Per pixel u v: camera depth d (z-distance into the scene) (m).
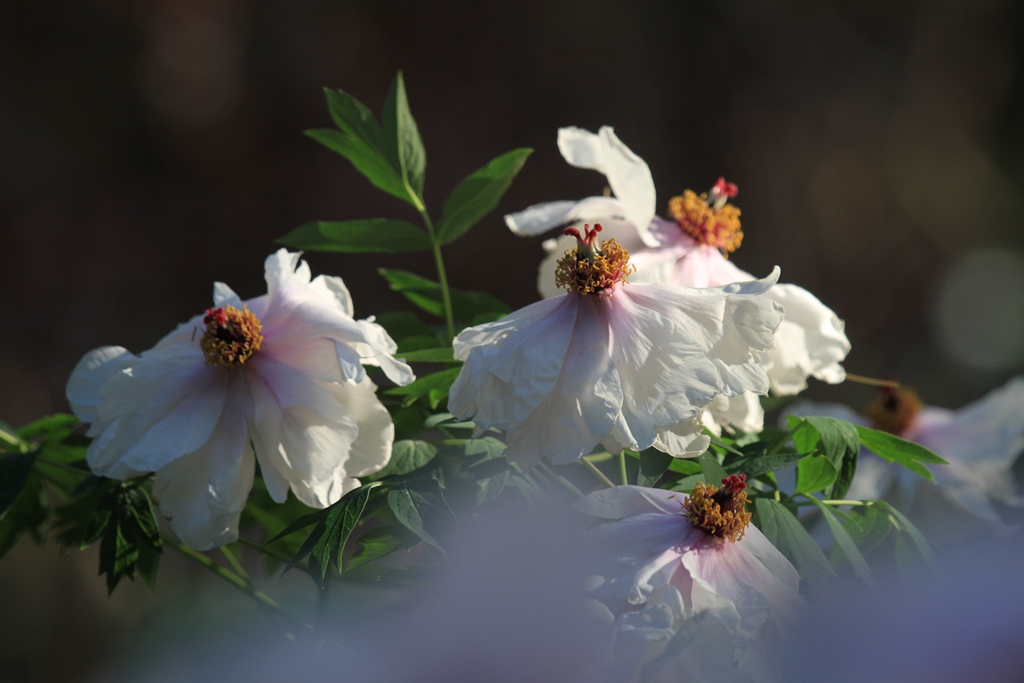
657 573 1.63
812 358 1.75
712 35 6.44
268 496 1.86
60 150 5.55
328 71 6.02
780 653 1.62
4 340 5.27
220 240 5.91
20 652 3.92
